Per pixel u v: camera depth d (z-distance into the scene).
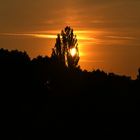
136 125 74.56
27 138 68.19
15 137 67.94
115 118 75.62
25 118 72.19
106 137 71.75
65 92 81.38
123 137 72.62
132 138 72.75
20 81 81.44
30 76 83.00
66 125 71.62
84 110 76.31
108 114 76.25
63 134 70.06
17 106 74.69
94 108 77.44
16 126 70.25
